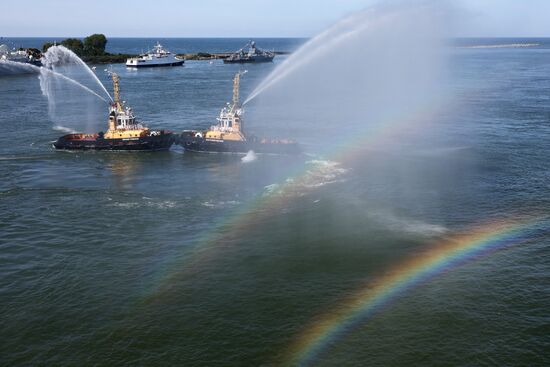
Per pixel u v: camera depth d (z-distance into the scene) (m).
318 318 33.81
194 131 85.56
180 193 57.41
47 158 73.00
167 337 31.84
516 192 57.00
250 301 35.56
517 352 30.67
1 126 95.62
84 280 38.16
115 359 30.00
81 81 180.38
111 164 70.38
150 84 172.75
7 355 30.23
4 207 52.09
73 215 50.28
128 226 47.81
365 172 65.31
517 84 159.62
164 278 38.50
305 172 65.62
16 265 40.28
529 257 41.66
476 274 39.09
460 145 79.25
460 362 29.91
